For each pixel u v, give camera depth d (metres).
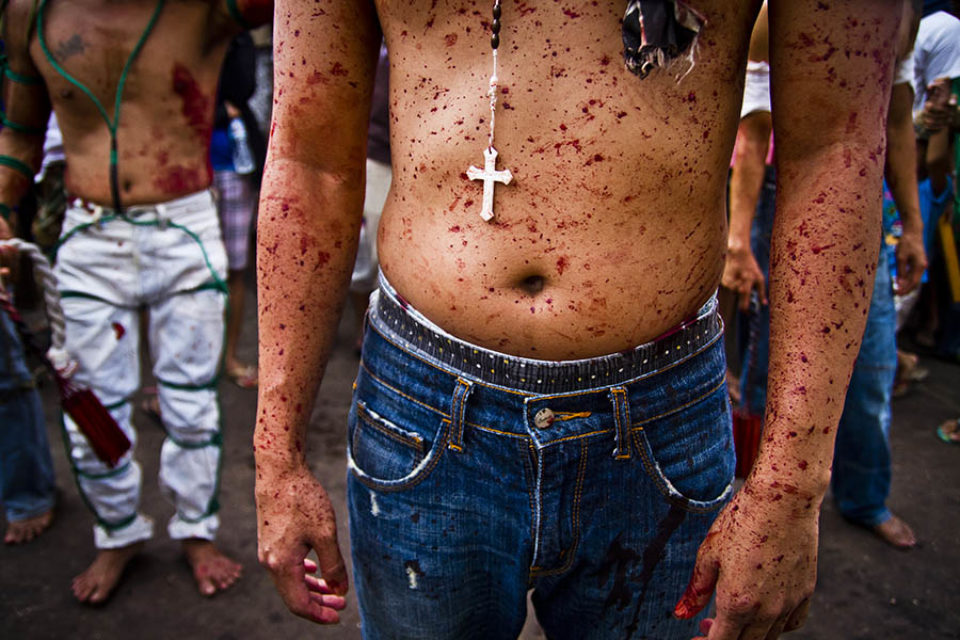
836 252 0.86
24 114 2.20
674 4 0.78
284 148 1.10
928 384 3.83
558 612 1.16
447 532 1.06
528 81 0.89
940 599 2.30
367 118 1.12
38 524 2.62
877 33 0.84
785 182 0.91
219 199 3.68
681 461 1.01
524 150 0.91
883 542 2.55
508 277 0.95
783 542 0.87
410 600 1.11
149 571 2.45
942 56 3.29
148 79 2.09
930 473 2.99
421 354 1.03
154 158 2.15
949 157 3.60
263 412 1.10
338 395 3.67
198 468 2.30
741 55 0.91
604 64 0.87
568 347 0.96
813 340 0.87
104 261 2.17
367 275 3.97
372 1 1.04
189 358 2.24
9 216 2.18
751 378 2.41
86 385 2.20
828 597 2.30
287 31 1.07
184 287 2.21
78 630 2.19
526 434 0.98
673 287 0.95
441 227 0.98
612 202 0.90
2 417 2.48
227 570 2.39
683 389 1.01
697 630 1.13
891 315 2.37
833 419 0.87
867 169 0.86
